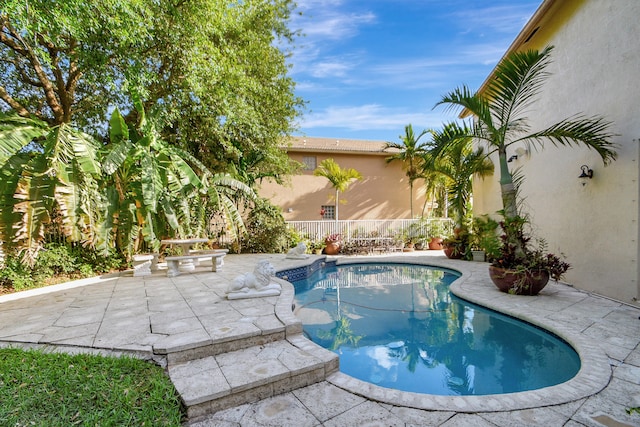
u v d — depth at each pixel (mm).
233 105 8875
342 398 2756
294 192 17500
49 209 5387
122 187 8039
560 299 5645
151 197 7164
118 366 2861
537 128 7844
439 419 2428
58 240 7586
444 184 15930
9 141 5152
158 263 9281
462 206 8156
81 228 5734
